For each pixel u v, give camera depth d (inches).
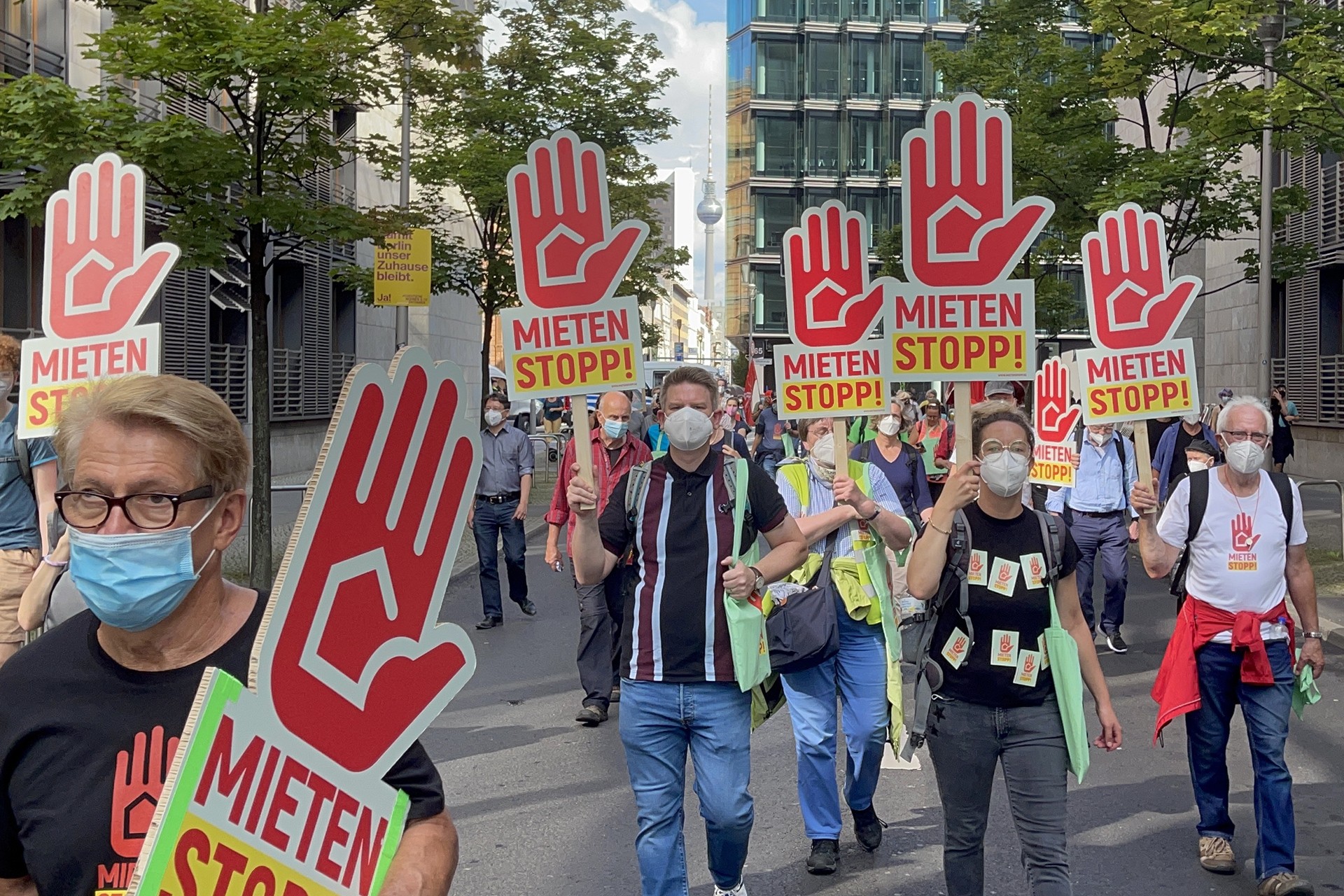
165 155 438.3
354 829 69.0
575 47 832.9
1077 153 795.4
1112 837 225.6
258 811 63.5
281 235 522.0
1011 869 209.2
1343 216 1005.2
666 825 168.6
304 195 499.2
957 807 161.2
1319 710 328.8
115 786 75.9
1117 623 406.9
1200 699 206.1
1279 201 818.8
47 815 75.9
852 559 212.1
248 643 80.0
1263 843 196.4
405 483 71.6
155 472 74.7
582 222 193.5
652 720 167.6
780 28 2721.5
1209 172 689.0
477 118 824.3
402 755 72.1
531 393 191.9
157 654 79.0
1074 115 824.9
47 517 230.1
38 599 183.6
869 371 228.8
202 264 470.3
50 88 423.8
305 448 1152.2
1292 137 642.8
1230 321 1286.9
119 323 179.6
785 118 2736.2
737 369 2778.1
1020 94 839.7
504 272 840.3
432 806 77.2
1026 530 160.9
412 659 72.7
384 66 518.6
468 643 76.7
